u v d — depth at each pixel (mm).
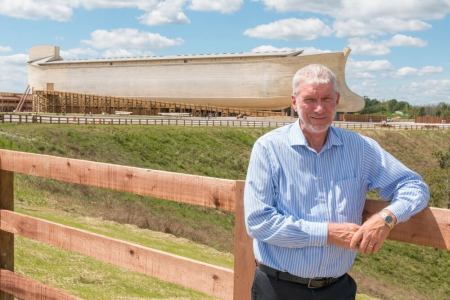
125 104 102875
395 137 76875
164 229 25672
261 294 3025
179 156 51062
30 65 135500
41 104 101500
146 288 10656
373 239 2672
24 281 4898
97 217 24422
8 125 46656
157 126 57750
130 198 30719
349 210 2854
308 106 2795
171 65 119188
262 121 74188
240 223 3426
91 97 101688
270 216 2844
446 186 42719
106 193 30531
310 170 2861
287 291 2934
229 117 94750
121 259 4176
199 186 3615
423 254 28906
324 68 2857
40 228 4762
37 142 42562
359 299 15547
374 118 116375
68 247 4543
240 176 50312
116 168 4121
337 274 2902
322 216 2848
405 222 2895
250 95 112062
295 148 2877
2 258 5145
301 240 2768
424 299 23719
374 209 3000
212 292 3646
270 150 2920
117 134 50875
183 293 10719
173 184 3760
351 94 111062
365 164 2881
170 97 119312
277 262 2924
